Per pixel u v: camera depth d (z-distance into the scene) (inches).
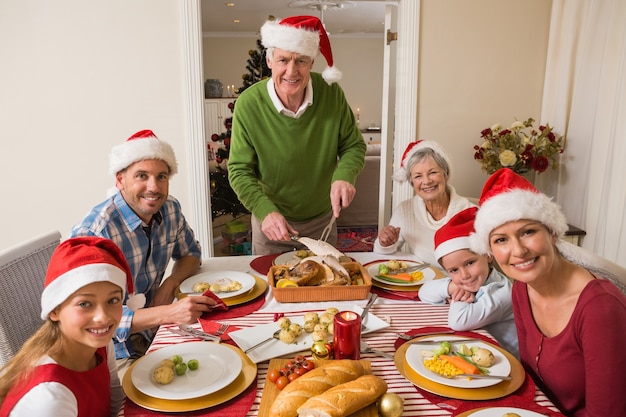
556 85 114.7
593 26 103.8
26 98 107.9
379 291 65.7
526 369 48.3
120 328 56.5
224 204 180.4
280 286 62.6
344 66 383.9
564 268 43.9
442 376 43.0
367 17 293.9
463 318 53.4
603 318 39.3
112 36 107.3
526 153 110.4
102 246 43.3
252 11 272.8
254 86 88.1
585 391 42.1
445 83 117.5
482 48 116.5
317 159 90.2
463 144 121.0
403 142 119.0
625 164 96.2
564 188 115.3
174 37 108.3
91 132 110.7
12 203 112.1
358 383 38.6
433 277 68.7
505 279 58.3
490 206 43.4
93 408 40.8
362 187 202.2
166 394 40.7
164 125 111.8
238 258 79.9
